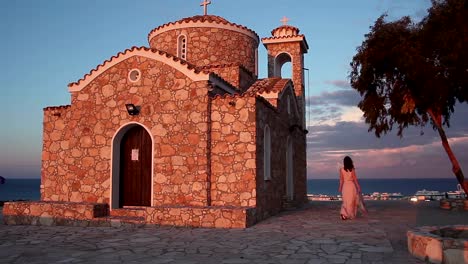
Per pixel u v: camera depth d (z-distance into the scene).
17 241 10.16
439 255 7.15
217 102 14.01
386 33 15.68
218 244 9.30
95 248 9.09
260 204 13.69
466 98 16.22
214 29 19.28
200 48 19.08
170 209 12.33
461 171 17.05
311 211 16.97
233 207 12.61
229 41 19.55
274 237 10.10
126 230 11.89
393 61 15.71
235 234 10.64
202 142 13.73
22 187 166.00
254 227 11.90
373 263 7.31
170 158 14.05
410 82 16.20
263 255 8.05
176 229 11.77
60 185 15.28
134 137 15.18
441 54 14.77
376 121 17.28
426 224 12.35
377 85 17.02
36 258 8.09
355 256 7.88
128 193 14.98
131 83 14.84
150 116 14.48
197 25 19.11
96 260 7.83
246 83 18.69
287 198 18.00
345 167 13.95
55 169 15.43
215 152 13.83
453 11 14.23
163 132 14.25
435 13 14.70
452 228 8.60
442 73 14.91
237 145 13.62
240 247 8.91
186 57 19.12
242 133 13.62
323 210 17.48
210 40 19.17
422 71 14.78
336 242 9.33
